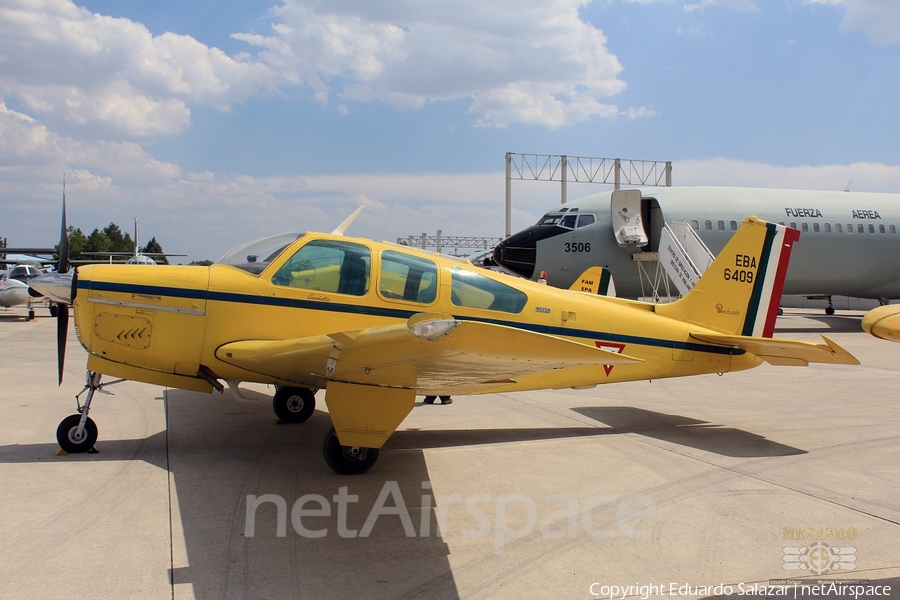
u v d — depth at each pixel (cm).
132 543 357
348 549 360
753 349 644
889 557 362
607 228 1723
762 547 374
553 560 353
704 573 340
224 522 392
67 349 1214
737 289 709
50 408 691
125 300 521
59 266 664
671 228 1495
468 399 824
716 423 700
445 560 349
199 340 530
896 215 1908
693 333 675
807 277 1859
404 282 566
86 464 497
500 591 316
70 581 312
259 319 537
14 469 481
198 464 505
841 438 636
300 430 620
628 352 650
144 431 604
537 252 1745
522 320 601
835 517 422
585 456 561
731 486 484
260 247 570
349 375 448
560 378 626
